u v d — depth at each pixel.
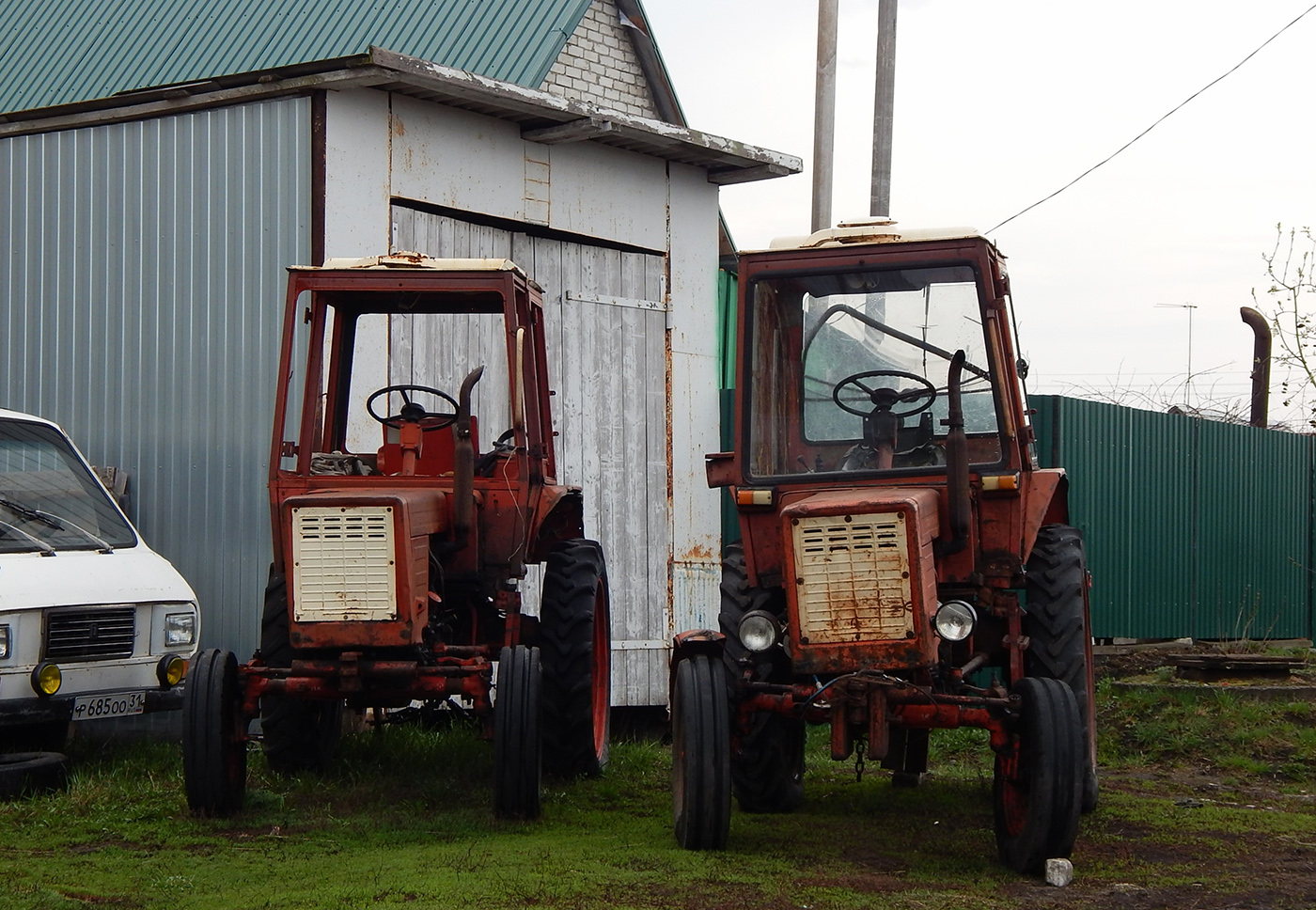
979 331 6.22
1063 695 5.53
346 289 7.24
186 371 9.59
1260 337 16.42
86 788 7.00
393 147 9.59
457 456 6.66
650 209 11.43
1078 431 12.23
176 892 5.13
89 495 8.27
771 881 5.34
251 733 8.75
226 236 9.50
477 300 7.73
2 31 12.96
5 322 10.23
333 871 5.49
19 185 10.24
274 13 12.05
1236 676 10.70
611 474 11.07
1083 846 6.22
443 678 6.44
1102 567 12.49
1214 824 6.80
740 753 6.10
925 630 5.38
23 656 7.07
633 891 5.13
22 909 4.77
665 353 11.51
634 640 11.10
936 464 6.21
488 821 6.53
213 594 9.42
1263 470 14.84
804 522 5.47
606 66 13.50
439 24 11.43
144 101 9.76
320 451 7.72
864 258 6.29
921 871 5.63
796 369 6.34
